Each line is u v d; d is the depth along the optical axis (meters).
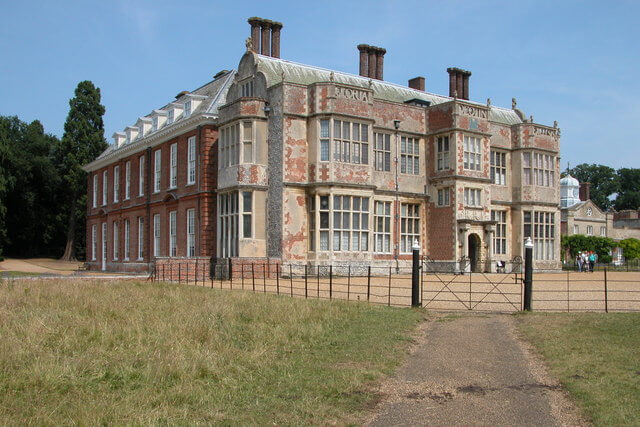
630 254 66.06
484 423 8.01
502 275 32.81
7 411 7.84
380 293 22.25
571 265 53.72
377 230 33.41
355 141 31.39
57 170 69.38
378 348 12.22
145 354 10.88
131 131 47.00
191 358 10.53
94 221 52.72
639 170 101.06
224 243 32.47
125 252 45.97
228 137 32.50
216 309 15.76
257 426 7.67
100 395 8.61
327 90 30.59
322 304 17.70
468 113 34.91
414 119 35.53
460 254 33.78
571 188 70.06
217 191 32.97
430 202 35.53
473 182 34.78
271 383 9.63
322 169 30.42
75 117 65.62
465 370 10.70
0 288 20.36
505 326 14.91
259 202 30.97
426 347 12.55
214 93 38.09
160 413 7.93
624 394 9.04
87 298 17.61
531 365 11.07
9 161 63.19
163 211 39.28
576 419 8.16
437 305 18.80
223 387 9.27
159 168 40.69
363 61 39.88
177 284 25.33
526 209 38.69
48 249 71.38
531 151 38.88
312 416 8.10
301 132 30.98
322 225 30.45
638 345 12.19
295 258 30.42
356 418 8.12
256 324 14.42
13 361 9.76
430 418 8.19
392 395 9.20
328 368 10.59
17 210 67.31
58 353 10.43
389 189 33.88
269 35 36.25
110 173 49.44
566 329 14.05
